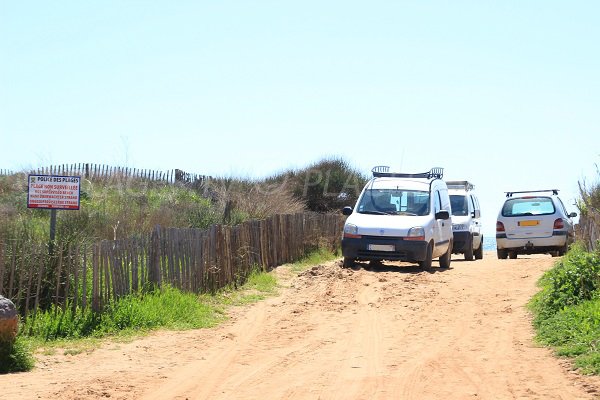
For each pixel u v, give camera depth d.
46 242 15.56
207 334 14.66
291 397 10.03
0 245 14.20
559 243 29.02
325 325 15.48
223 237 20.03
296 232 27.39
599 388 9.89
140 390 10.44
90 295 15.16
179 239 17.83
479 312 16.38
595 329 12.56
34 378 11.14
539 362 11.64
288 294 19.92
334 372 11.42
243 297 19.11
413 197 25.38
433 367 11.59
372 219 24.47
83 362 12.30
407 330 14.76
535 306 16.00
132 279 16.16
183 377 11.22
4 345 11.73
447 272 23.70
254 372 11.52
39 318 14.36
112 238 21.30
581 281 15.12
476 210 33.94
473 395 9.92
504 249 29.86
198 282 18.52
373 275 22.20
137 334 14.58
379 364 11.91
